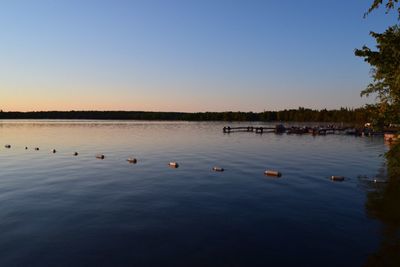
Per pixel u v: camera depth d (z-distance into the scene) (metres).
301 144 57.81
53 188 23.05
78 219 16.58
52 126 132.62
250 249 13.34
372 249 13.32
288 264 12.16
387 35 11.72
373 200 20.09
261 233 14.95
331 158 39.12
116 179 26.31
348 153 44.31
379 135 82.44
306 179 26.48
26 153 43.56
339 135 83.50
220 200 20.19
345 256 12.75
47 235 14.58
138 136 76.75
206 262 12.27
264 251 13.16
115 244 13.70
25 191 22.12
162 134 84.62
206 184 24.58
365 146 54.53
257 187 23.62
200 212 17.83
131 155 41.69
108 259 12.41
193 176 27.70
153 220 16.55
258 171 30.14
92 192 21.95
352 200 20.14
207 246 13.60
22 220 16.39
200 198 20.61
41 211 17.80
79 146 52.84
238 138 71.88
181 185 24.22
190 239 14.25
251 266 12.02
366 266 12.00
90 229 15.29
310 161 36.56
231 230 15.30
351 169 31.17
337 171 30.11
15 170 30.34
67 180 25.83
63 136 75.31
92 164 34.19
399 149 13.12
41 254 12.78
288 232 15.07
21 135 78.00
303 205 19.14
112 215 17.23
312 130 89.69
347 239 14.28
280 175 27.95
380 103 13.50
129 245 13.62
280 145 55.78
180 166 33.00
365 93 13.88
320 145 56.03
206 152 45.09
